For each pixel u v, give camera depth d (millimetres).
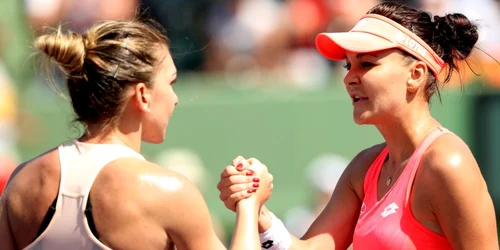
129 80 10867
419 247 11305
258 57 29656
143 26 11172
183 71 29531
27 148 26672
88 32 10969
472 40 12133
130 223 10547
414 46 11617
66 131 26719
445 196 10992
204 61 29859
